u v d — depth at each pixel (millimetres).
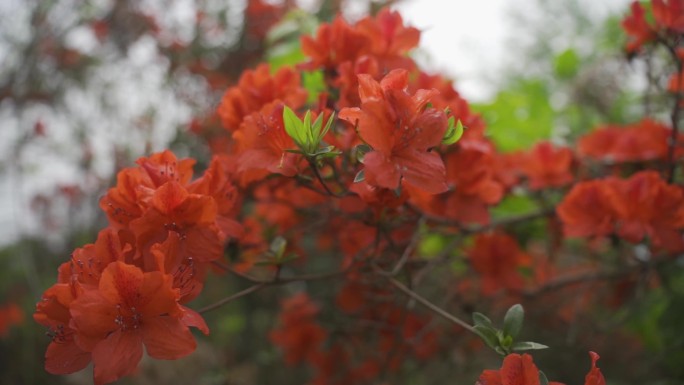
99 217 1149
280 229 559
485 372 349
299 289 970
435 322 585
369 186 365
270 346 1009
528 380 336
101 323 339
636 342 821
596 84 851
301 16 705
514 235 712
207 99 1062
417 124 349
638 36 515
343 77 429
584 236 498
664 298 684
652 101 646
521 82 991
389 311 571
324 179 443
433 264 554
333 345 710
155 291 342
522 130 819
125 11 1108
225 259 485
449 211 471
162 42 1098
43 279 1136
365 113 341
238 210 472
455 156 463
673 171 538
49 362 351
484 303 674
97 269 361
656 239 482
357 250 511
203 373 987
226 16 1073
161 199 371
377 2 814
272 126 395
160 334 343
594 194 498
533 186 623
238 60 1073
